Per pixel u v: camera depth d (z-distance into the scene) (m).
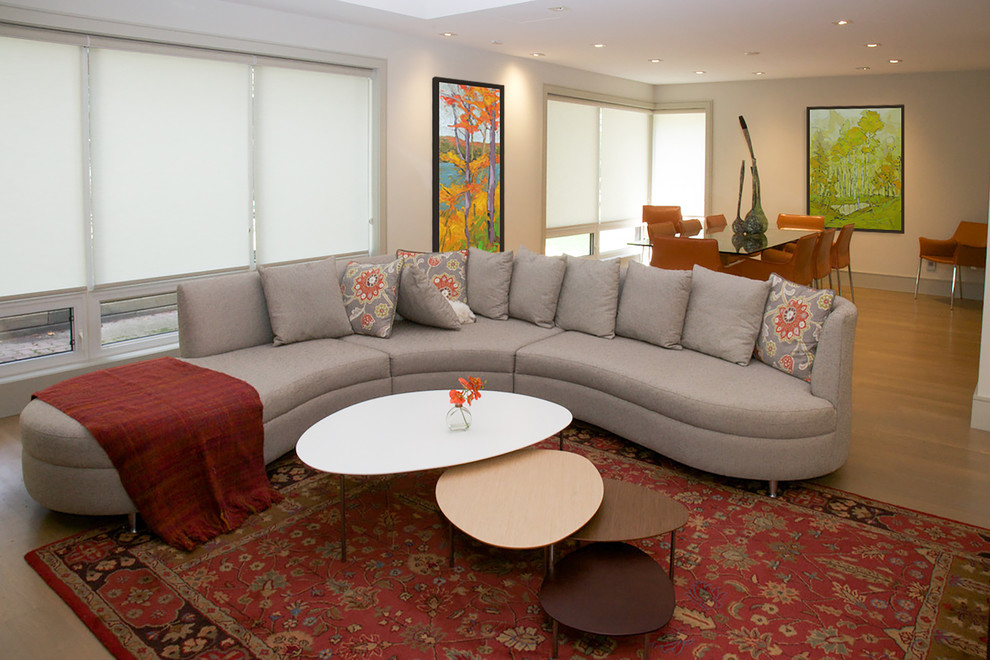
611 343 4.34
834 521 3.14
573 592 2.35
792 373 3.65
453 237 6.89
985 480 3.52
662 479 3.58
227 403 3.21
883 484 3.49
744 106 9.34
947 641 2.34
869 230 8.81
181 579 2.70
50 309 4.47
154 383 3.39
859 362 5.55
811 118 8.95
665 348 4.20
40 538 2.98
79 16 4.21
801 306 3.65
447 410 3.38
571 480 2.77
